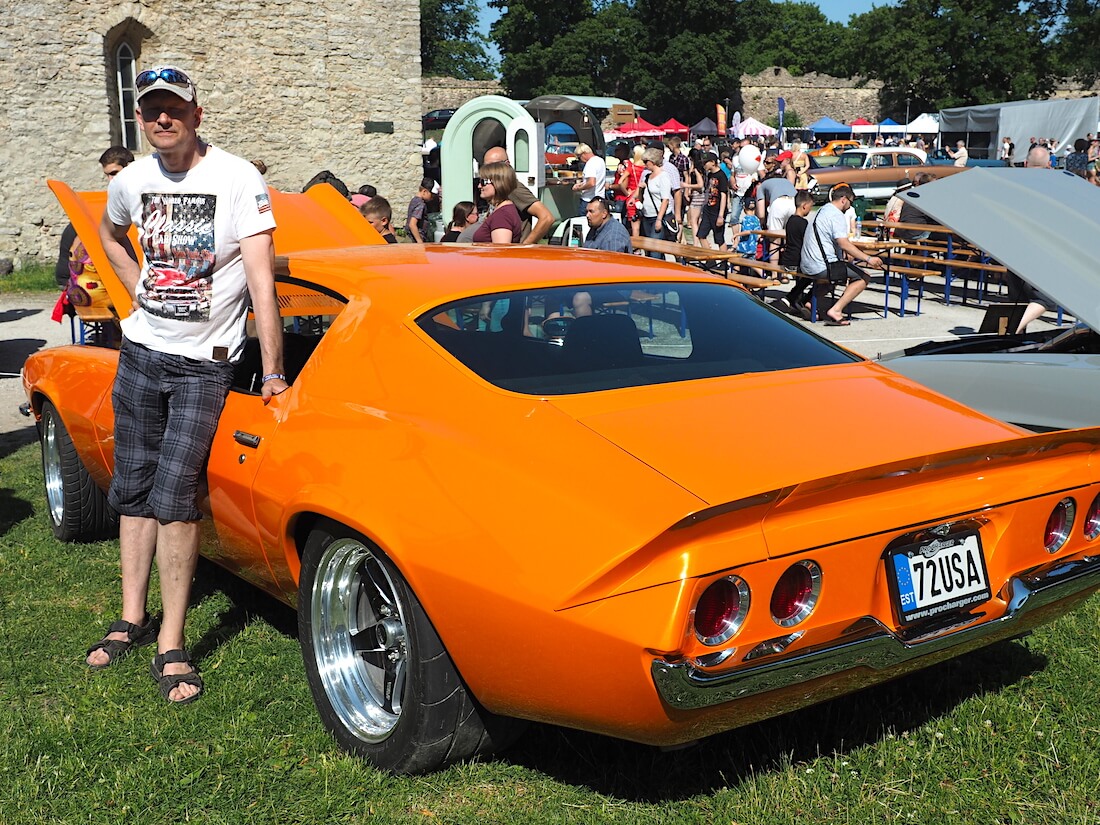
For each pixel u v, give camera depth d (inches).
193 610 159.0
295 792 108.6
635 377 113.4
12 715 126.0
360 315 124.0
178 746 118.0
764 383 115.1
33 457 253.0
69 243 283.3
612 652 87.5
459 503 99.4
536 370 112.2
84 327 291.0
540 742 116.7
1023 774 108.3
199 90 789.2
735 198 736.3
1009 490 103.6
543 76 2564.0
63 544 190.7
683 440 98.7
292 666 137.9
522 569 92.6
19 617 157.0
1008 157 1226.0
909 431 104.9
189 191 126.6
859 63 2753.4
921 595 98.4
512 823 102.2
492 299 122.1
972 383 177.5
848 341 424.5
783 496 88.4
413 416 110.6
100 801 107.4
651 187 599.5
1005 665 134.0
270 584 131.8
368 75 858.8
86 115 721.0
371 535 103.9
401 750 108.0
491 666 96.9
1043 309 331.6
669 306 129.0
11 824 103.3
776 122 2581.2
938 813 101.9
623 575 87.7
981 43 2566.4
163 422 136.8
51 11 701.9
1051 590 105.9
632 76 2512.3
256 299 126.2
